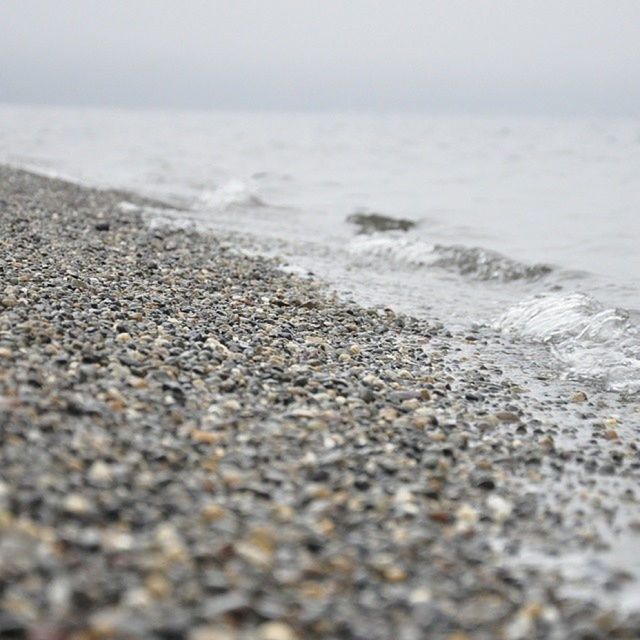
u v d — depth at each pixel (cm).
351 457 69
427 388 88
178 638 47
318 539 57
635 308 131
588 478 72
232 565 53
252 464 65
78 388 71
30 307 89
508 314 121
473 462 72
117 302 98
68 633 46
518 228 225
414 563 57
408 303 130
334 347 97
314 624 50
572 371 100
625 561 61
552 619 54
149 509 57
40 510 54
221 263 135
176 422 69
